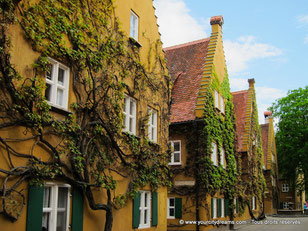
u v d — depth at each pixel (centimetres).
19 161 714
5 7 704
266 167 4312
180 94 2067
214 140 1973
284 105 4616
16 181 700
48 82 822
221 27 2328
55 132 814
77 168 852
